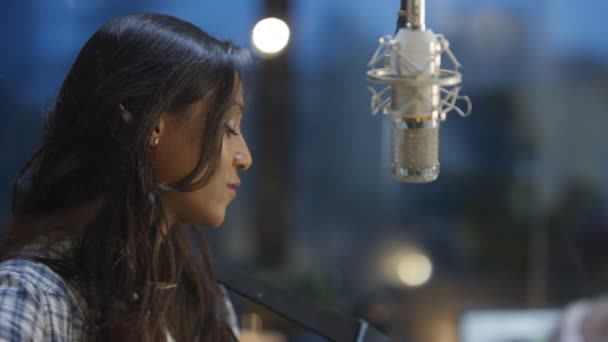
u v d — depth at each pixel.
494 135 6.42
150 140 1.13
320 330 1.42
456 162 6.57
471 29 6.31
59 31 5.51
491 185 6.43
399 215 6.75
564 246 5.56
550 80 6.25
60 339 1.09
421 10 1.06
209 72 1.13
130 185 1.13
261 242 6.62
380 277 6.20
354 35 6.61
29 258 1.12
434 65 1.06
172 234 1.36
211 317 1.40
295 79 6.59
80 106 1.15
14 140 5.30
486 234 6.29
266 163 6.65
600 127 6.12
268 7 6.19
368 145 6.79
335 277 5.68
